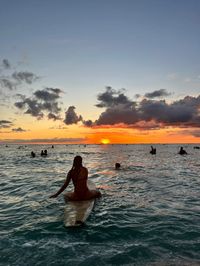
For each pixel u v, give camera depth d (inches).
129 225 112.2
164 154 762.8
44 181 233.6
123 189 191.9
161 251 86.7
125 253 85.3
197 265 76.9
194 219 120.6
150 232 104.0
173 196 168.9
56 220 119.0
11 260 80.8
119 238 98.0
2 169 340.5
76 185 148.2
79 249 88.5
